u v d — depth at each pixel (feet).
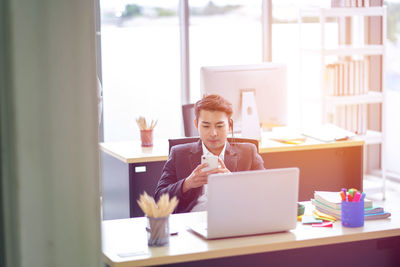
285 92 14.34
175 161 10.75
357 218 8.64
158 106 19.77
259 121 14.20
